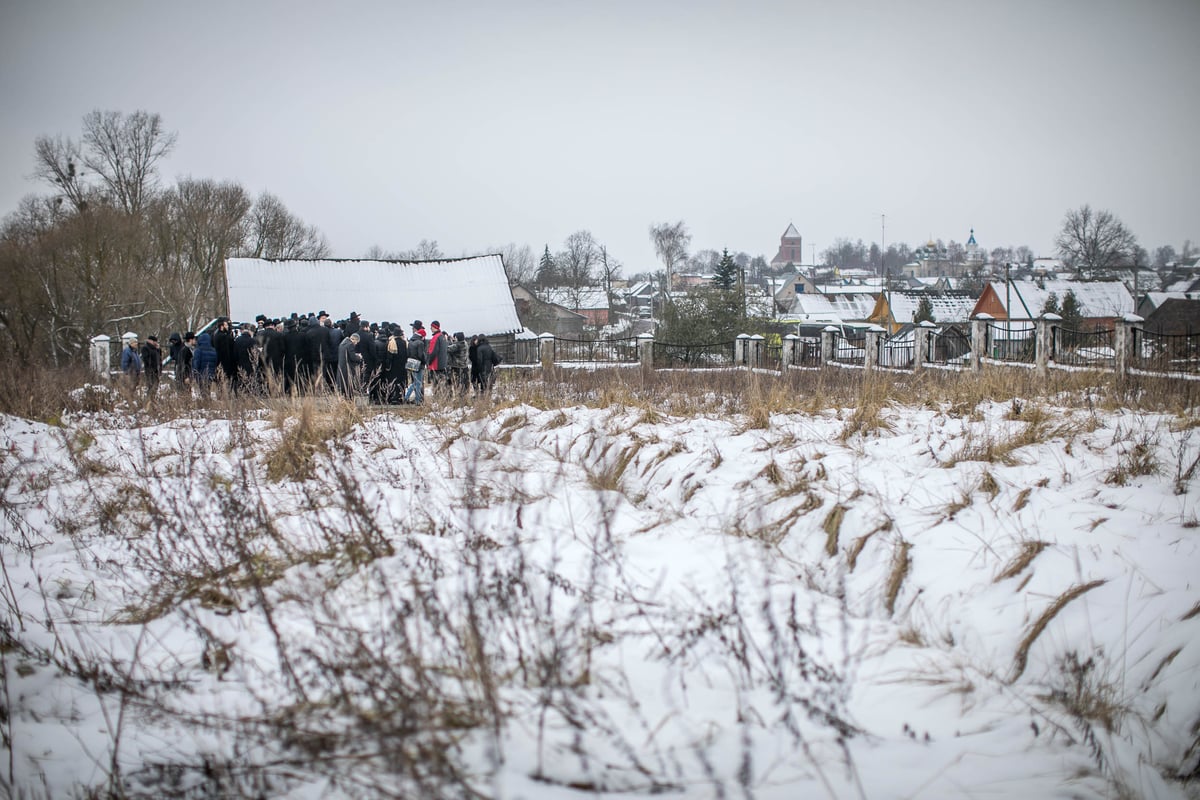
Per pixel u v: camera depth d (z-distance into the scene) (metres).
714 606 4.70
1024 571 5.49
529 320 70.31
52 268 37.75
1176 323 49.72
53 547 6.61
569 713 3.49
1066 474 7.15
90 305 38.00
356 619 4.56
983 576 5.52
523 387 15.92
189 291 45.44
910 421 10.16
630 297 109.19
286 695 3.85
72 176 49.12
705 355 29.06
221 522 6.38
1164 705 4.26
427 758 3.16
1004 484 7.02
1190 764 3.84
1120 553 5.55
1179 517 6.05
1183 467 7.19
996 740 3.79
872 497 6.79
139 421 10.42
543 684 3.69
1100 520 6.08
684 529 6.27
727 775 3.23
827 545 6.14
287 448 8.30
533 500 6.77
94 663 4.40
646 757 3.31
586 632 4.14
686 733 3.49
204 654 4.38
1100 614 4.99
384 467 7.75
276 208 62.06
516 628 3.98
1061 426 8.88
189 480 7.18
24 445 10.41
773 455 8.30
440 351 17.14
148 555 5.68
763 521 6.38
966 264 149.38
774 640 3.92
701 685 3.93
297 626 4.60
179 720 3.74
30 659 4.50
